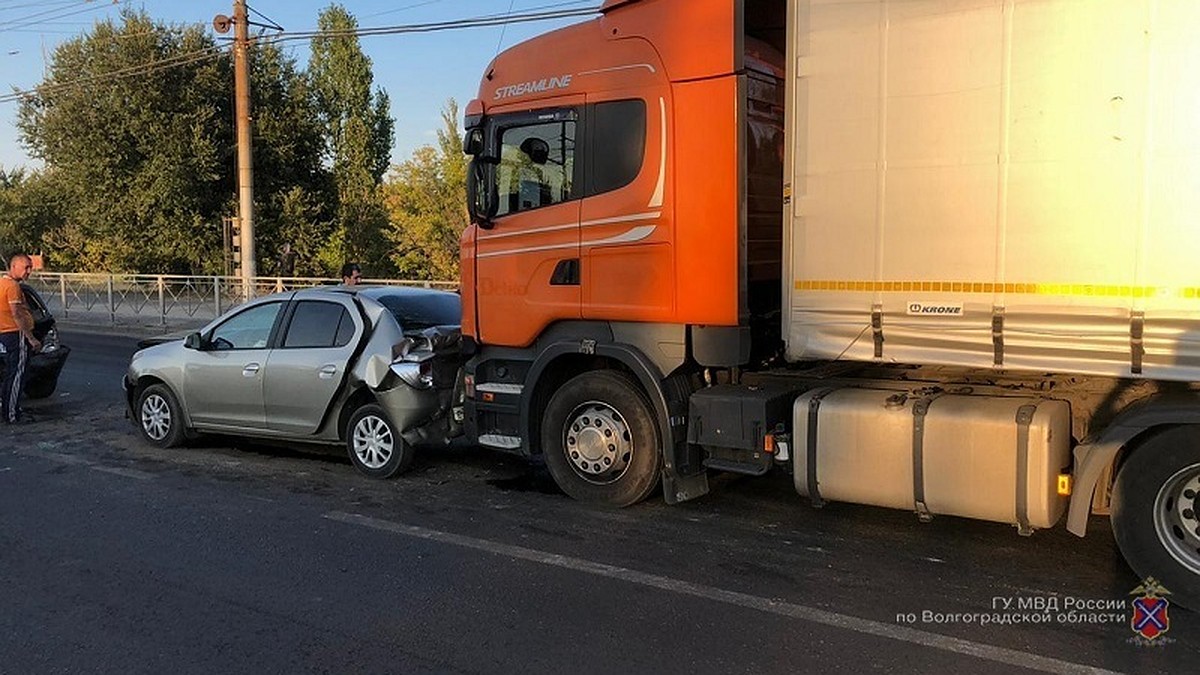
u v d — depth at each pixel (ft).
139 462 24.95
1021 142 14.12
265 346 24.68
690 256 18.13
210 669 12.43
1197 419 13.51
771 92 19.53
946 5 14.64
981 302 14.65
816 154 16.14
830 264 16.11
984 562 16.06
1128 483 14.26
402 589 15.26
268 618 14.14
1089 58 13.53
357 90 123.54
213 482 22.67
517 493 21.29
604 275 19.24
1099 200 13.58
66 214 114.52
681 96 18.06
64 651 13.05
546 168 20.10
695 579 15.47
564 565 16.28
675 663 12.35
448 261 130.52
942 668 12.05
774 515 19.10
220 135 98.94
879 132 15.42
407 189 133.59
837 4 15.70
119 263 97.60
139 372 26.86
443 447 26.37
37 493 21.70
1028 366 14.37
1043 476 14.56
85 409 33.63
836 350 16.16
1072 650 12.53
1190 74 12.90
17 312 30.48
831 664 12.23
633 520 18.92
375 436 22.82
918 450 15.58
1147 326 13.38
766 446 17.49
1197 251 12.99
